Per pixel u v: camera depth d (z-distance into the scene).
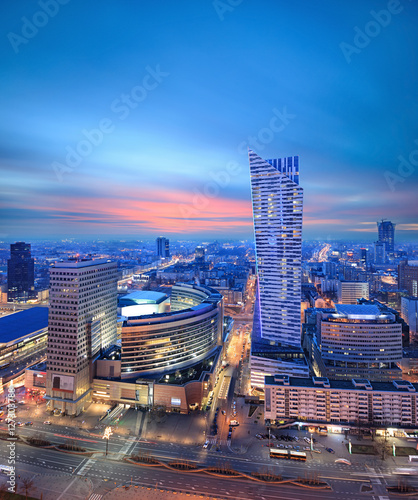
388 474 189.88
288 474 189.38
